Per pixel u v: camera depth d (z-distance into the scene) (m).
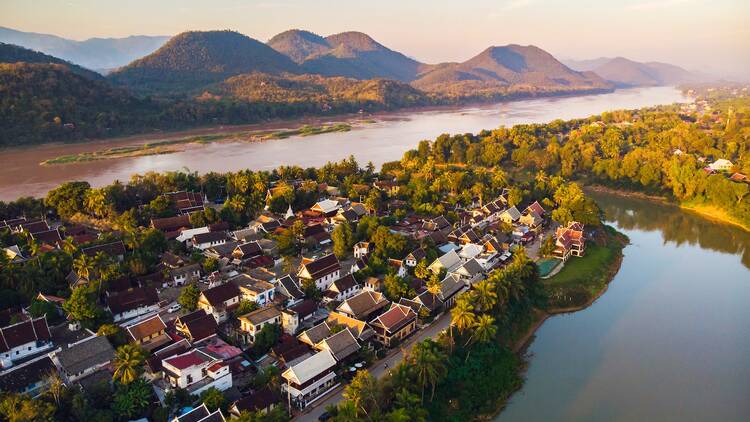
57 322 129.12
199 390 100.81
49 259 152.25
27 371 101.56
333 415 95.25
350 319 125.75
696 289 171.50
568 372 124.69
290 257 173.25
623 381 121.31
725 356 131.62
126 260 160.75
